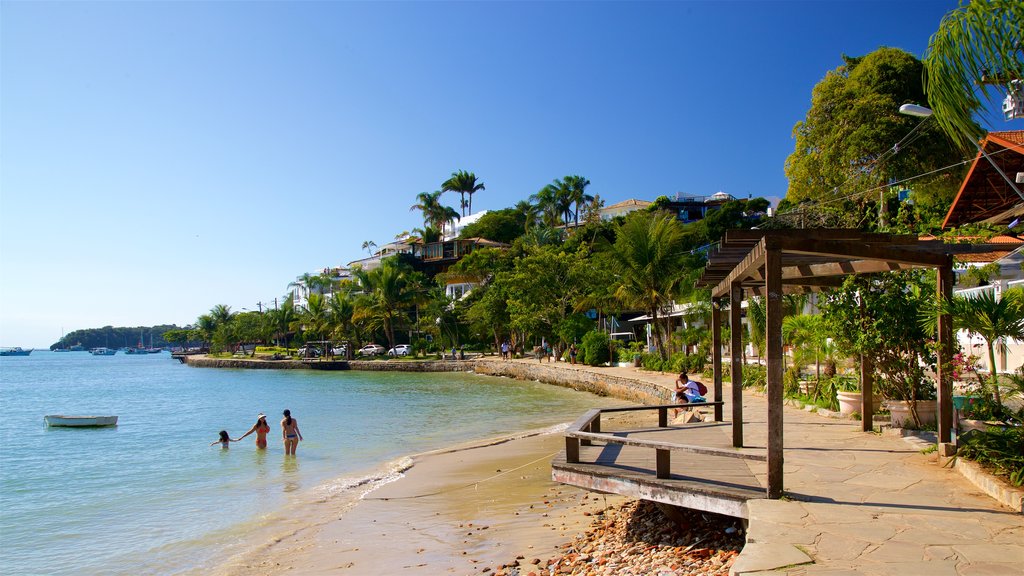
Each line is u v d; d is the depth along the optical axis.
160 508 13.12
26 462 19.12
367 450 19.52
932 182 27.81
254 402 38.41
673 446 7.77
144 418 31.09
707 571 6.56
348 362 73.94
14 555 10.23
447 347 75.75
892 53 30.30
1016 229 13.66
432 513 11.70
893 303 10.92
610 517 10.32
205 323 127.38
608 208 102.31
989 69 5.82
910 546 5.34
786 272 9.22
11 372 102.50
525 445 18.73
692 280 36.06
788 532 5.74
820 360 16.36
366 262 117.25
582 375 40.00
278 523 11.67
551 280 53.69
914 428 11.19
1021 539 5.50
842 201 29.31
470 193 118.25
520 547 9.17
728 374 29.02
